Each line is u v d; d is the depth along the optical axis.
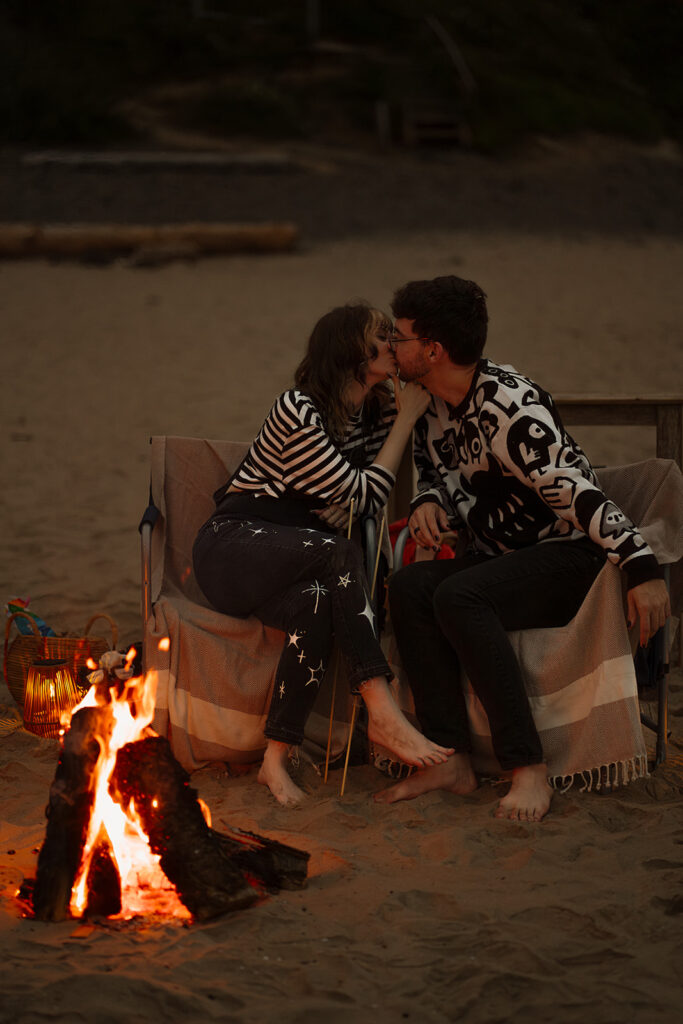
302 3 31.11
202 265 17.08
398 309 3.17
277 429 3.27
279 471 3.31
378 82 27.30
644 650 3.22
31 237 17.17
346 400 3.33
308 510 3.35
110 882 2.46
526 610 3.10
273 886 2.60
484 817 2.95
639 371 10.29
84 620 4.74
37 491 6.96
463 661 3.03
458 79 27.83
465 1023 2.08
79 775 2.50
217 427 8.65
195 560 3.36
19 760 3.40
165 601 3.31
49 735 3.56
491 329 12.34
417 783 3.10
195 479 3.62
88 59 27.38
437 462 3.37
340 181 22.53
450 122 26.03
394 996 2.16
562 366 10.52
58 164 21.92
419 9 31.00
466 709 3.18
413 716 3.25
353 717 3.24
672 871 2.59
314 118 26.34
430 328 3.09
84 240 17.25
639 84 32.31
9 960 2.27
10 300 14.32
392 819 2.96
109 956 2.29
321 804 3.06
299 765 3.32
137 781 2.49
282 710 3.09
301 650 3.08
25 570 5.42
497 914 2.45
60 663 3.59
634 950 2.29
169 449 3.61
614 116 28.44
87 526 6.21
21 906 2.51
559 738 3.08
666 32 33.72
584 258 17.64
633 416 3.94
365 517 3.32
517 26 32.12
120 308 13.89
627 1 35.00
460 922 2.43
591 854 2.71
